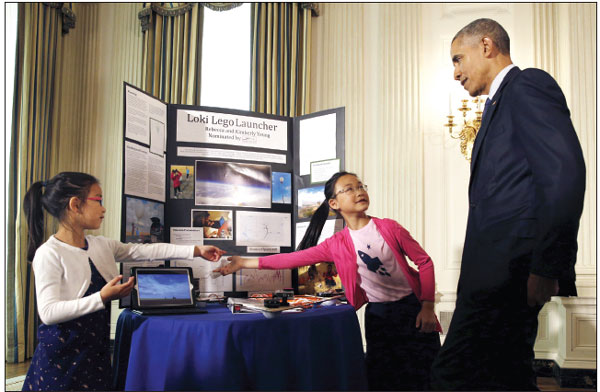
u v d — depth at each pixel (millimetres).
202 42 4453
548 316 3754
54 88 4238
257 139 2490
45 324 1696
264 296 2180
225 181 2385
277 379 1594
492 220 1523
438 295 4000
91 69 4590
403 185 4164
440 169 4145
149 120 2176
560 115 1375
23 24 3816
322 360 1698
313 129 2502
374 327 2258
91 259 1822
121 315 1912
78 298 1733
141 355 1648
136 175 2074
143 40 4449
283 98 4266
